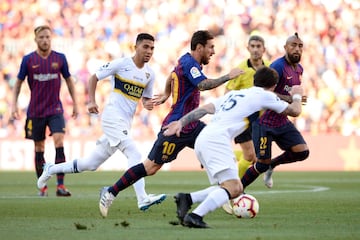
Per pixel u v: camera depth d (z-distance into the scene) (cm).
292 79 3394
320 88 7881
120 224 2375
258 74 2288
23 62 3875
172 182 5147
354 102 7869
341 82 7950
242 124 2231
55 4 8269
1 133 7594
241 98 2244
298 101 2314
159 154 2673
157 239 1938
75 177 5847
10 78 7850
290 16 8338
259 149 3347
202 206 2206
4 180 5288
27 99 7675
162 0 8325
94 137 6956
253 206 2600
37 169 4012
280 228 2258
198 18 8306
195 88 2683
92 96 2964
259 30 8294
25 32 8156
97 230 2188
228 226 2319
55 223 2419
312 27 8281
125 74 2989
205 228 2214
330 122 7788
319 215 2723
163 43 8200
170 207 3103
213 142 2205
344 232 2144
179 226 2302
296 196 3762
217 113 2258
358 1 8369
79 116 7662
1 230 2194
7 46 8075
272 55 8275
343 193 4006
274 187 4606
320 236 2036
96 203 3284
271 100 2245
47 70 3878
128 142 2995
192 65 2623
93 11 8250
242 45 8219
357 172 6675
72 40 8150
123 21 8256
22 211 2881
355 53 8156
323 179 5541
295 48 3341
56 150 3903
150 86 3064
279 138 3425
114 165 7138
